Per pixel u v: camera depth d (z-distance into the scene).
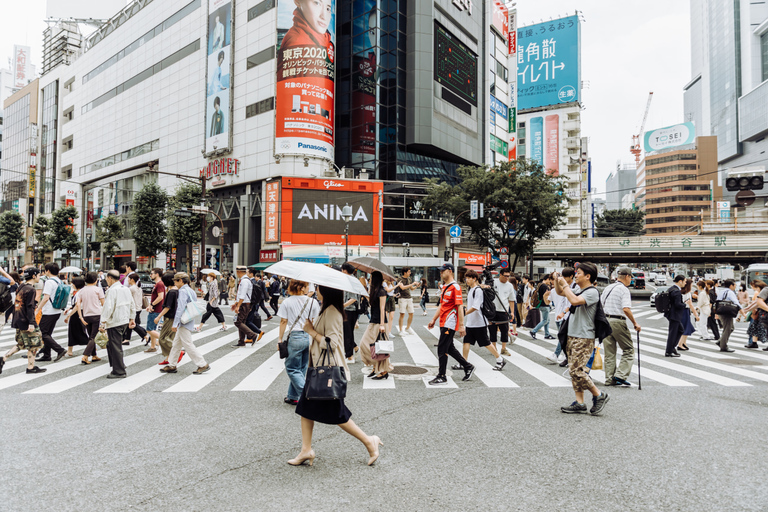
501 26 56.91
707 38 118.06
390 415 5.41
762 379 7.53
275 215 35.38
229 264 39.97
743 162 98.88
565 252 43.97
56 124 65.88
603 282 43.44
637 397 6.31
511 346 11.36
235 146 39.25
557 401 6.09
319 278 3.90
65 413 5.42
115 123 54.47
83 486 3.45
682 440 4.55
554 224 31.91
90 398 6.13
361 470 3.79
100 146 56.84
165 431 4.78
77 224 60.56
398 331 14.03
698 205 98.94
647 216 105.94
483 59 51.88
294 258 34.44
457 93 45.69
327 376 3.79
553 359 9.20
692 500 3.27
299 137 35.19
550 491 3.41
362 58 40.53
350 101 40.84
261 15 37.59
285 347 5.71
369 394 6.44
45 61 70.44
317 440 4.55
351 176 37.09
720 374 7.95
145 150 49.66
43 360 8.87
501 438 4.60
